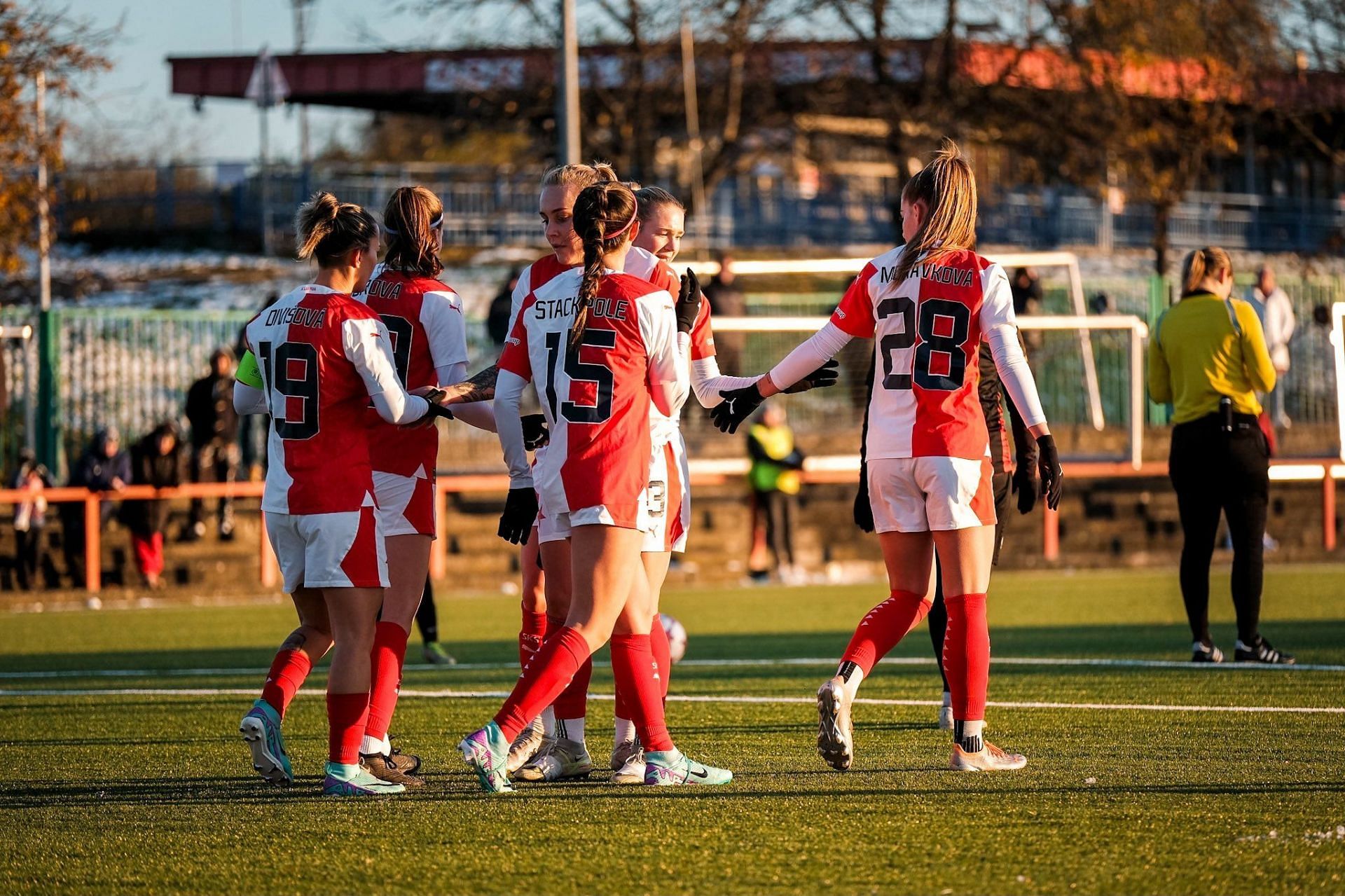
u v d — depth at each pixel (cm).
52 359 6097
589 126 9000
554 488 1623
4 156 6875
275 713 1692
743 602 5009
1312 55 8988
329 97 10456
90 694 2720
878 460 1759
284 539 1680
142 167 10600
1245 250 10856
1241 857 1312
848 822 1473
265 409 1852
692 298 1783
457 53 8938
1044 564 6269
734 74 8869
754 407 1862
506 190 10131
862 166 10938
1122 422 6881
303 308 1670
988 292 1734
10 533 5491
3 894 1251
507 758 1666
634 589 1680
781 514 5944
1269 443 2845
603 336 1620
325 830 1473
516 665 3216
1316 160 10362
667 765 1689
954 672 1758
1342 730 2034
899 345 1752
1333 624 3794
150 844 1420
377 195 10444
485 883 1265
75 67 6825
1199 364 2819
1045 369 6762
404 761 1836
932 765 1805
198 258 10088
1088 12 8625
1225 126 8712
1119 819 1467
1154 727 2075
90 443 5919
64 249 10331
